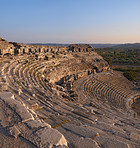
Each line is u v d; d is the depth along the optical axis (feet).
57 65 138.92
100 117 50.08
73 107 51.47
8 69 80.12
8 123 21.97
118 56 430.61
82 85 122.83
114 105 101.45
